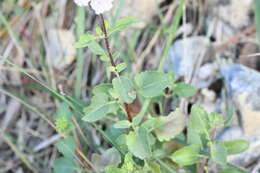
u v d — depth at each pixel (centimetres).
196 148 37
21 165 48
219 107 44
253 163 43
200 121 37
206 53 47
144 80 36
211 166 42
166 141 40
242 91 43
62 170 39
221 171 38
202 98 45
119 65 35
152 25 48
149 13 48
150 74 36
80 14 43
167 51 42
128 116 37
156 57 48
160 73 36
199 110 37
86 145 44
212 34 48
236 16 47
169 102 45
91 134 45
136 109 44
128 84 35
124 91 35
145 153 35
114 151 38
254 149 43
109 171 36
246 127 43
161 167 39
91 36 35
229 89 44
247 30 47
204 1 48
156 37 47
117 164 37
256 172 42
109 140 38
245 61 46
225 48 47
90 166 40
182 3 41
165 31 47
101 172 38
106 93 38
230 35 47
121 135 38
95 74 48
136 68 47
